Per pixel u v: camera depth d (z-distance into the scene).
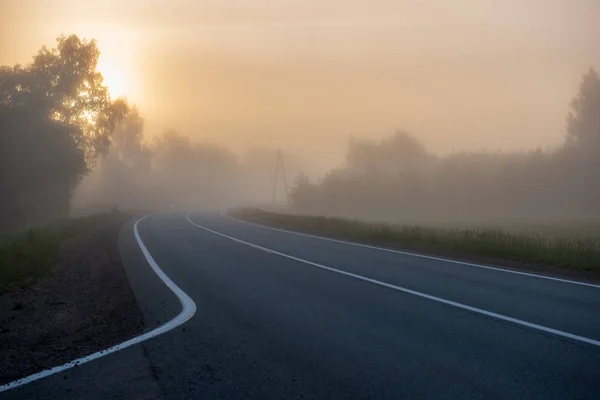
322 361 5.72
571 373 5.23
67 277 12.84
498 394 4.66
